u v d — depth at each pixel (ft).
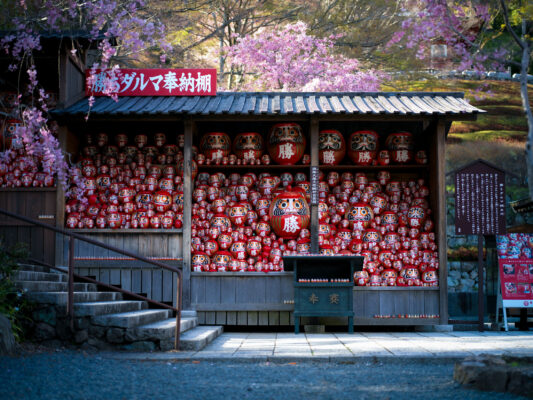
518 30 54.54
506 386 13.07
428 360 17.30
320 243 27.84
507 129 61.98
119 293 26.78
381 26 54.08
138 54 51.16
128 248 27.14
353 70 55.21
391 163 29.89
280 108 27.32
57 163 25.00
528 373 12.91
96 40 29.86
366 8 54.24
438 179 27.32
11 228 26.91
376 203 29.07
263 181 29.25
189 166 27.17
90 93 29.01
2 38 26.23
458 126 63.41
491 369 13.33
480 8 29.37
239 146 29.63
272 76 53.26
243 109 27.14
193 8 49.44
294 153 29.09
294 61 53.21
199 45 57.36
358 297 26.99
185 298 26.78
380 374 15.33
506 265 27.45
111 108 27.09
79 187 27.25
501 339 22.48
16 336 17.95
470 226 26.86
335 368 16.38
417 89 63.52
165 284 26.99
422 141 31.37
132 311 23.29
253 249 27.43
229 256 27.30
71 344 19.29
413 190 29.43
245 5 53.88
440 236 27.17
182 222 27.20
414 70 56.29
